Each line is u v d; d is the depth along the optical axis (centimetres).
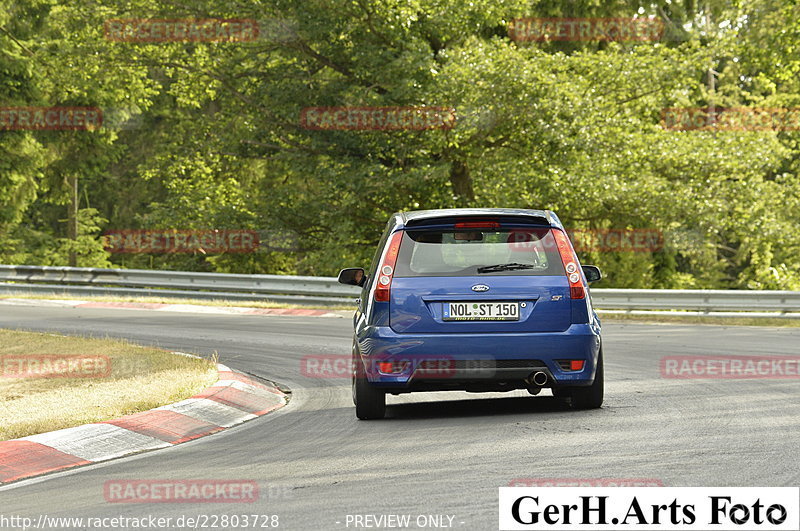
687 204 12456
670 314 8262
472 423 3312
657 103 13862
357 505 2250
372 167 11906
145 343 6106
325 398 4144
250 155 13825
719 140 13438
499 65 11612
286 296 9388
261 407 3994
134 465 2892
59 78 14300
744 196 13125
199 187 14250
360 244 13412
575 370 3338
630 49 15125
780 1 13700
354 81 12725
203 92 13688
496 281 3334
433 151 11938
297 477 2592
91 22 12656
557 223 3434
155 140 18862
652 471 2472
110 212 19950
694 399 3688
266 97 12712
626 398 3762
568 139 11706
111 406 3716
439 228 3416
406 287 3347
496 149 12794
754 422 3145
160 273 9981
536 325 3328
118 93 14175
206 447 3139
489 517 2111
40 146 15338
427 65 11306
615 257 14838
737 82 19475
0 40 14538
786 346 5644
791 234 13325
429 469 2606
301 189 14162
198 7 12050
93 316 7962
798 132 16212
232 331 6788
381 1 11494
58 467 2939
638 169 13150
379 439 3098
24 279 10612
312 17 11881
